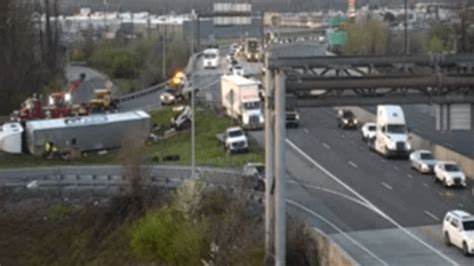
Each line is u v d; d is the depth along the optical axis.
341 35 136.88
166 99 103.00
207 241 48.66
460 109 41.03
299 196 58.78
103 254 53.41
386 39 136.00
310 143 78.06
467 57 41.12
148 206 55.34
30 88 109.81
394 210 55.19
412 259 44.97
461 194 59.38
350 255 44.53
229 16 75.06
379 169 67.50
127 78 143.62
